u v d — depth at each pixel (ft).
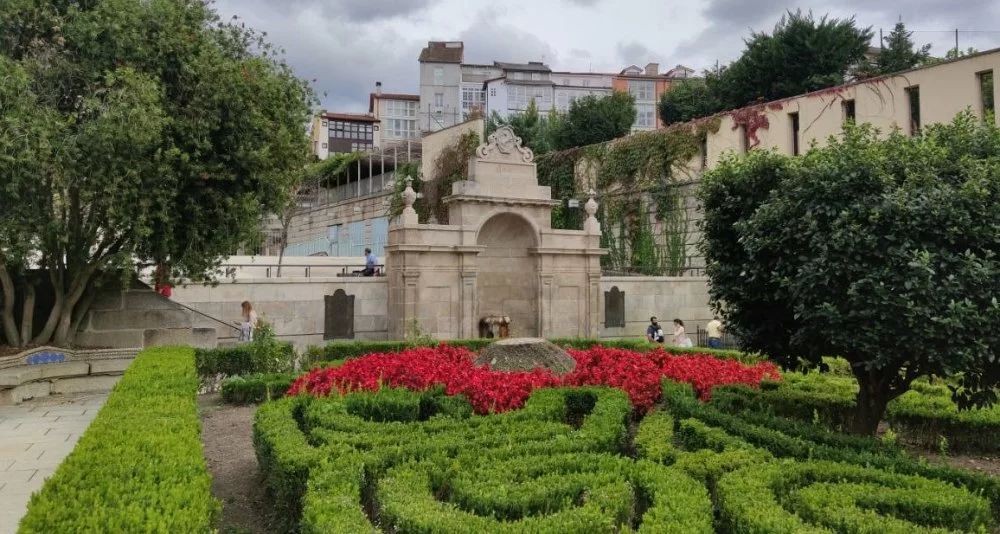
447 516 15.83
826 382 36.24
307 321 66.28
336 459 20.36
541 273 70.74
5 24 40.45
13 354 42.96
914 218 22.35
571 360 39.22
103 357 46.83
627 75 262.26
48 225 40.11
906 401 30.58
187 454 18.69
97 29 41.06
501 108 262.88
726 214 29.86
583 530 15.25
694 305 87.25
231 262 112.16
